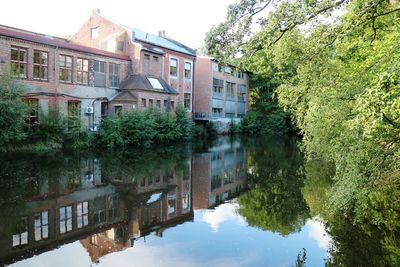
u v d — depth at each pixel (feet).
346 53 37.91
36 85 83.41
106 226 33.40
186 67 133.80
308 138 55.62
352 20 24.54
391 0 29.58
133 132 91.09
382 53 27.27
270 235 31.58
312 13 23.15
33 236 30.27
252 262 25.64
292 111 75.56
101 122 91.81
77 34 123.75
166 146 100.99
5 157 66.18
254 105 185.98
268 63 29.43
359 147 28.73
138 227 33.37
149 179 55.47
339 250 27.94
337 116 35.53
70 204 40.09
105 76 102.32
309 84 51.98
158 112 104.42
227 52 25.23
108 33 116.37
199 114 141.59
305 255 26.99
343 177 31.86
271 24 24.25
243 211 40.04
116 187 49.11
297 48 38.32
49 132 78.28
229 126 164.86
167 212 38.70
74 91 92.89
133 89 103.04
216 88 154.81
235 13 24.62
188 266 24.77
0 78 67.21
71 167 61.00
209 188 52.11
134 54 110.11
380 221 32.24
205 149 98.73
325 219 35.81
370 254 26.94
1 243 28.68
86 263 25.17
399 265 24.90
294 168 69.87
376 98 17.46
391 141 25.77
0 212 36.29
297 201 44.75
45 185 47.98
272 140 137.18
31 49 82.02
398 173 34.22
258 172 65.72
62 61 90.12
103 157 73.72
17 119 65.82
